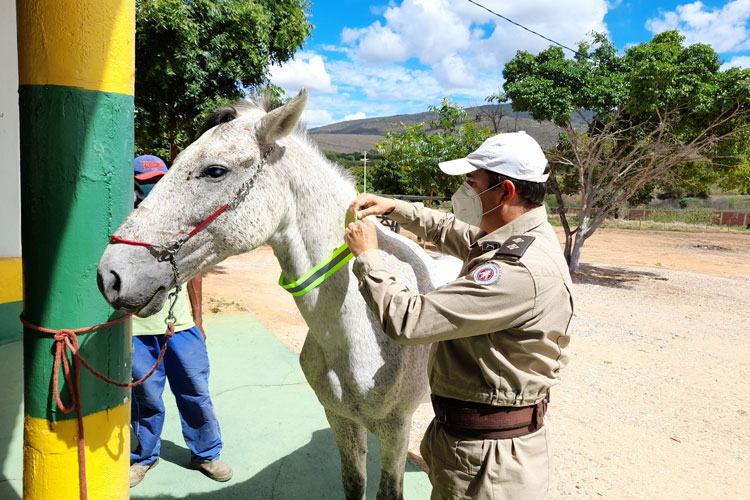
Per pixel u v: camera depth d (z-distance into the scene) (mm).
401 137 12867
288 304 7590
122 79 1508
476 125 12422
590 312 8242
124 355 1661
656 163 11336
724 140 11242
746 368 5652
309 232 1725
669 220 35125
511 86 10992
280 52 9172
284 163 1665
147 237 1432
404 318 1338
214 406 3680
